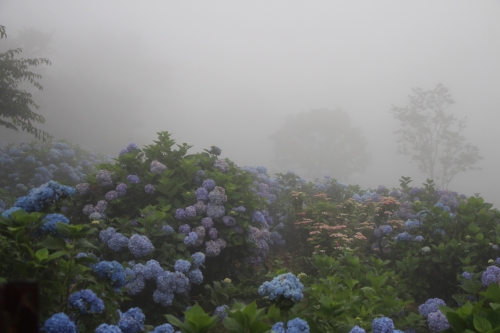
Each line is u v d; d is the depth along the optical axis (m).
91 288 3.52
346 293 4.35
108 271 3.60
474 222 6.77
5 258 3.24
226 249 6.39
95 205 6.38
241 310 2.79
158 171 6.63
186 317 2.72
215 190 6.41
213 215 6.30
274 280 3.07
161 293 4.92
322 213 8.16
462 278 5.35
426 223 6.96
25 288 1.83
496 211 7.00
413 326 4.61
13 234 3.31
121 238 5.18
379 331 3.60
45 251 3.11
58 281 3.32
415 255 6.60
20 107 12.03
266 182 9.92
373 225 8.41
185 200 6.64
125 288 4.33
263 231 6.84
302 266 7.74
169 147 7.16
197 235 6.01
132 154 6.71
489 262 5.93
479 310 3.17
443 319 4.45
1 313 1.80
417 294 6.35
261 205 7.76
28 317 1.82
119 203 6.20
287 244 8.72
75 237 3.45
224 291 5.67
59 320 2.81
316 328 3.35
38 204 3.87
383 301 4.57
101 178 6.26
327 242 7.64
